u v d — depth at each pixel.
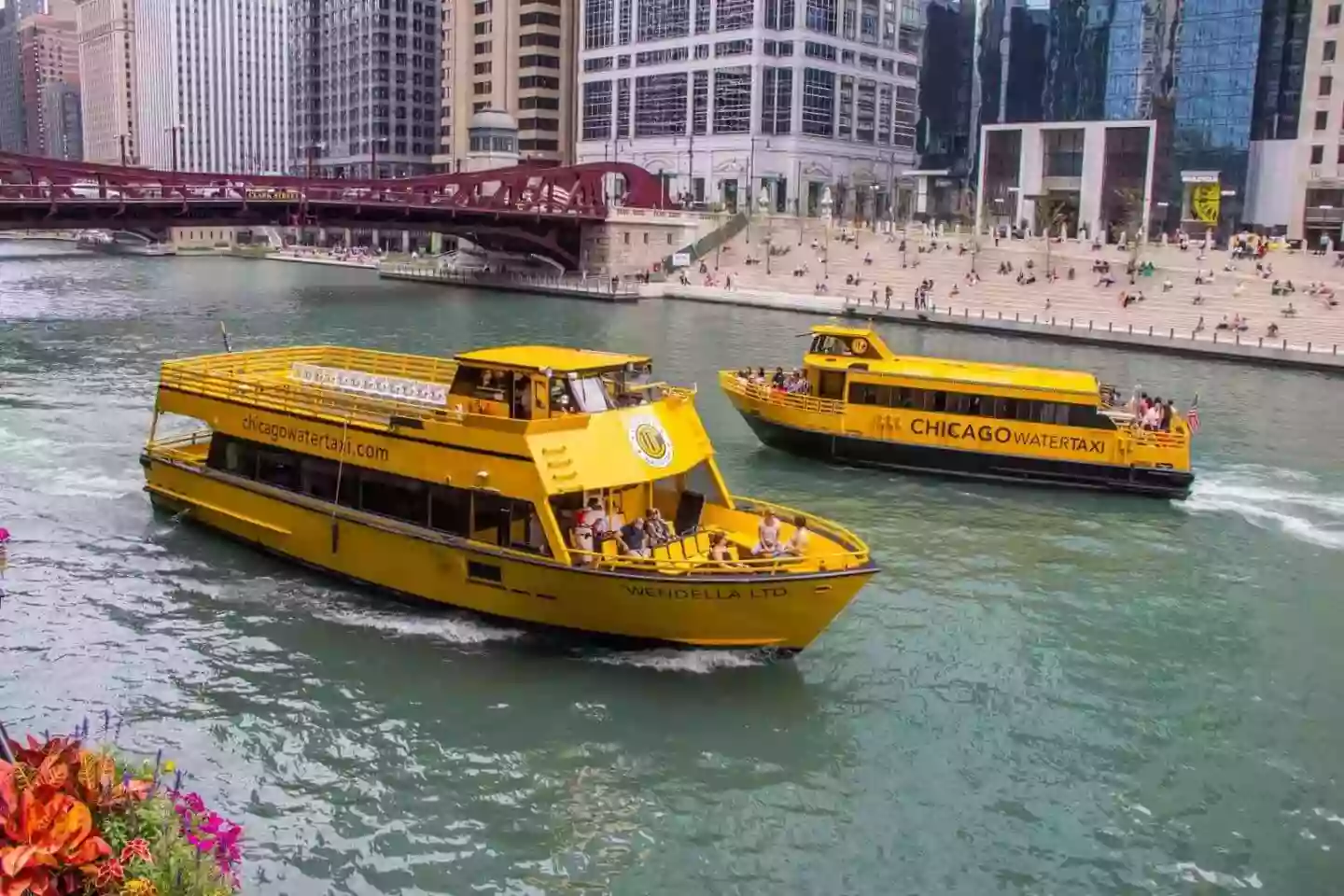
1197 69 102.69
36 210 78.81
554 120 175.25
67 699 18.88
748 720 19.05
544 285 105.00
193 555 25.39
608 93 155.75
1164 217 106.00
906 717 19.53
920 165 134.88
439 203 102.81
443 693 19.50
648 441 21.80
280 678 19.89
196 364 27.61
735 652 20.69
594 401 21.73
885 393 36.62
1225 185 101.88
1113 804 17.11
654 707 19.30
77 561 24.98
